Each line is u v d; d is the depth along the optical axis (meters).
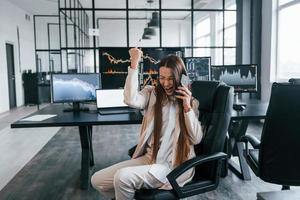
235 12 6.51
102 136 5.11
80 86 3.02
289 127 1.60
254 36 6.17
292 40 5.50
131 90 1.83
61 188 2.88
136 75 1.86
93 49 6.41
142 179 1.60
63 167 3.50
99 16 10.58
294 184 1.70
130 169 1.63
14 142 4.75
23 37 9.84
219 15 7.99
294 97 1.55
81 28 7.95
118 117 2.60
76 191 2.81
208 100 1.82
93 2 6.20
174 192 1.61
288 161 1.66
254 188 2.82
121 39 11.48
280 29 5.77
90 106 3.27
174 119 1.78
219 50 7.79
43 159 3.82
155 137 1.77
